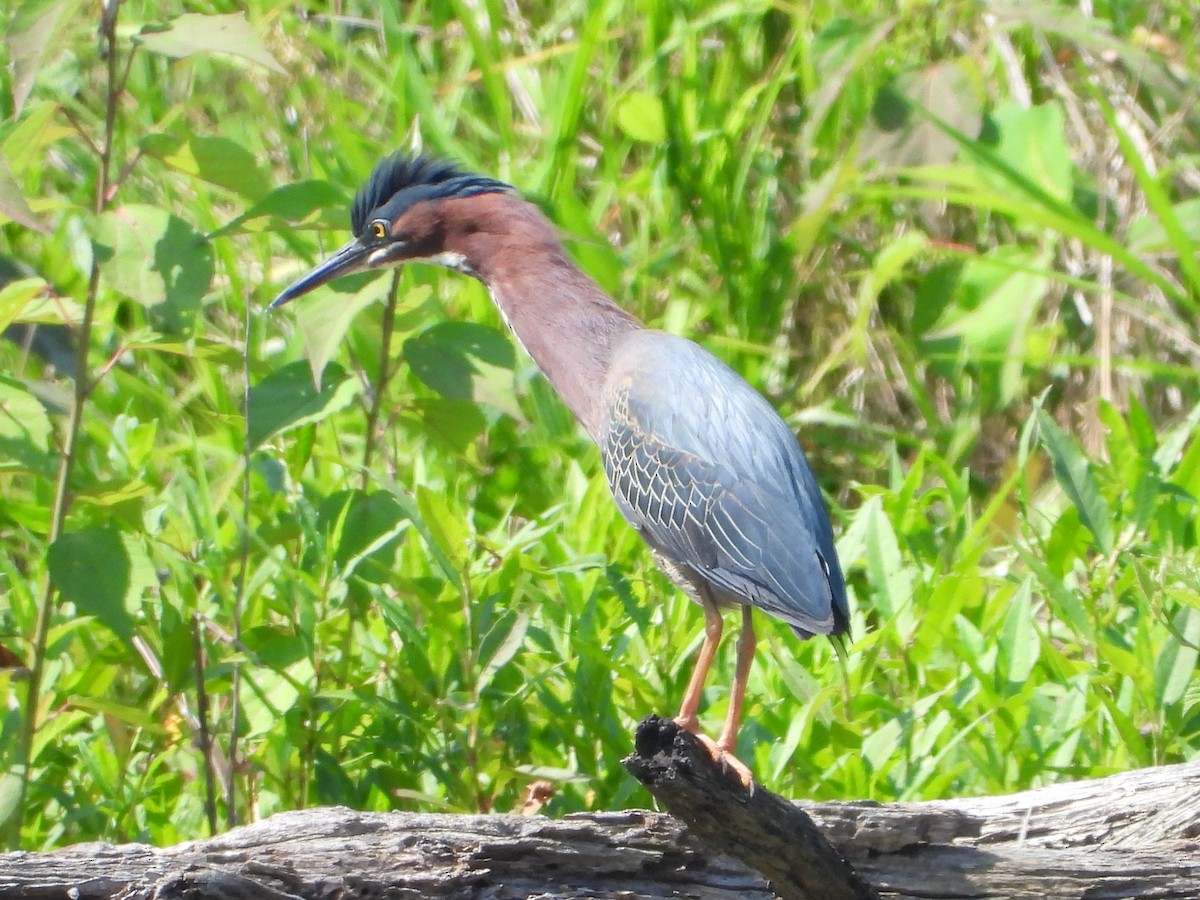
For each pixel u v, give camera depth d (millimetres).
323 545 8836
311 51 14805
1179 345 13195
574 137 13289
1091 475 9930
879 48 13773
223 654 9180
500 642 8312
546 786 8766
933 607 9508
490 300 12922
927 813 6719
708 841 5988
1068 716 8492
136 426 10922
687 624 10086
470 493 12367
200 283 7699
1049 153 12234
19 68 7355
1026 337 12883
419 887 6266
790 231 13406
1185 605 9398
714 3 14578
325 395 8664
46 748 9039
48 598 8117
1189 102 13203
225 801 8844
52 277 12648
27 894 6012
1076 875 6570
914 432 13375
